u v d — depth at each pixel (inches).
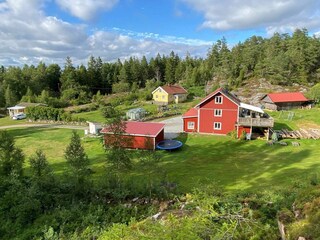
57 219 510.6
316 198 264.4
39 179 608.1
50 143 1282.0
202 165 876.6
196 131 1341.0
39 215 530.9
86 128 1616.6
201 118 1311.5
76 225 491.2
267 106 2086.6
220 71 3248.0
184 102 2593.5
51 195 580.4
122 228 258.2
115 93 3408.0
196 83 3346.5
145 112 1927.9
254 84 2711.6
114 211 532.4
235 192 590.6
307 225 224.1
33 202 538.9
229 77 3048.7
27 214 524.1
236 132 1206.3
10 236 481.4
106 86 3791.8
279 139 1157.7
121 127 634.8
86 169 645.9
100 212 528.1
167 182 671.1
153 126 1147.3
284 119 1608.0
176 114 1934.1
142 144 1059.9
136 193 598.5
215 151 1035.3
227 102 1243.8
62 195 586.6
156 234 203.8
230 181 719.7
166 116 1871.3
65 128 1628.9
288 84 2615.7
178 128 1455.5
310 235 213.3
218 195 491.2
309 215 241.4
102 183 625.9
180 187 681.0
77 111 2228.1
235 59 3176.7
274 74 2662.4
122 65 3949.3
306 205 260.7
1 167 644.1
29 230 485.4
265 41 3548.2
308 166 799.7
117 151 624.4
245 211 345.4
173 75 3932.1
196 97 2822.3
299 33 3093.0
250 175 760.3
